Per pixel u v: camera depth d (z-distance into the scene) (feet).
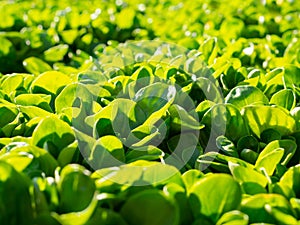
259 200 0.74
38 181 0.70
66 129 0.91
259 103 1.05
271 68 1.56
